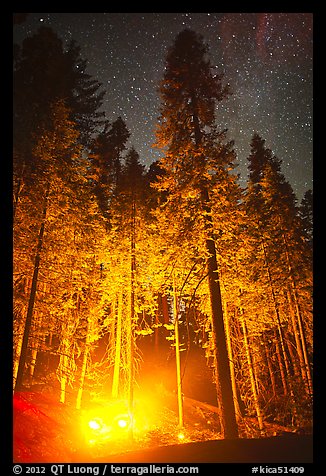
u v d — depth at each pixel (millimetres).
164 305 30438
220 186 14016
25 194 14367
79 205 15984
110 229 21859
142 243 20203
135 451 7977
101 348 28266
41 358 20953
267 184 20125
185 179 14016
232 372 20078
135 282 19578
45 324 15062
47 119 15609
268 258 19750
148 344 31906
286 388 19281
